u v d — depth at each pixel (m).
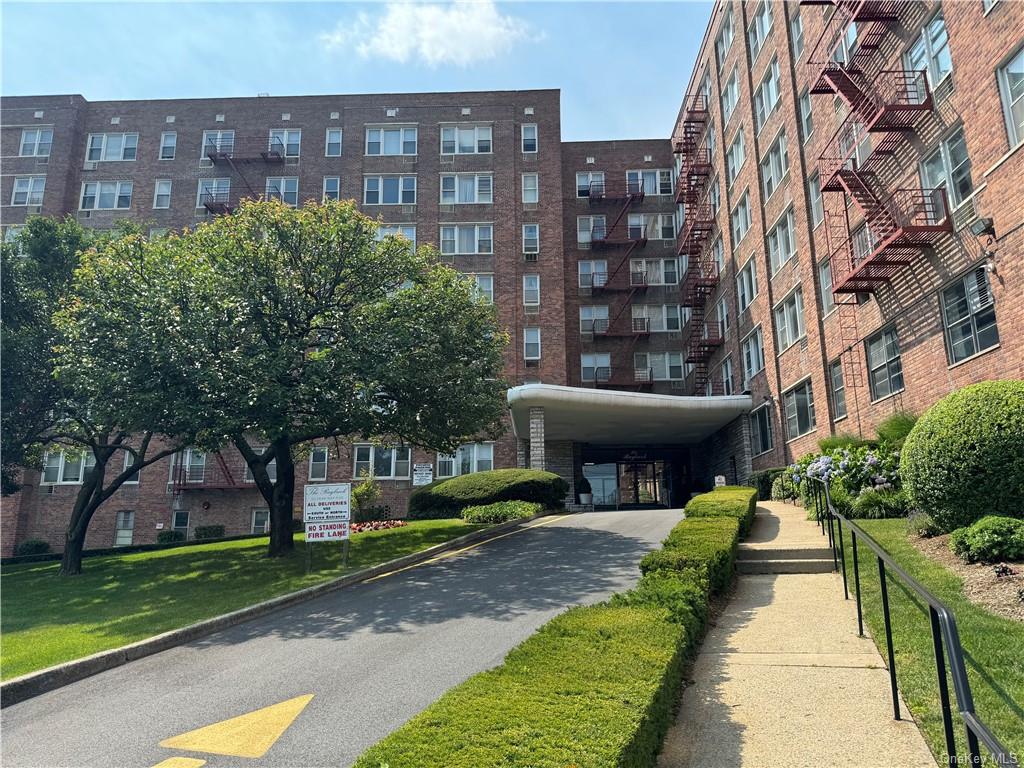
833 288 18.00
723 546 8.91
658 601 6.64
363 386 14.91
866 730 4.86
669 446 37.88
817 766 4.41
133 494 33.50
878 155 17.23
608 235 40.16
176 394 14.02
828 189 18.84
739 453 28.38
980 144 13.58
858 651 6.43
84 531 17.91
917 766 4.34
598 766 3.28
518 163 37.47
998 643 5.67
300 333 16.09
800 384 23.30
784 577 9.67
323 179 37.31
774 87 25.14
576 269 40.28
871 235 17.09
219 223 16.58
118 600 12.55
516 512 19.77
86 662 7.69
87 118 38.75
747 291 28.91
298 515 32.78
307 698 6.16
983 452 8.86
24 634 10.04
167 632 8.98
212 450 16.05
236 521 33.03
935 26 15.33
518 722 3.80
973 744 3.11
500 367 18.83
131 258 15.77
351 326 15.44
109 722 6.00
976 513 8.91
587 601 9.30
